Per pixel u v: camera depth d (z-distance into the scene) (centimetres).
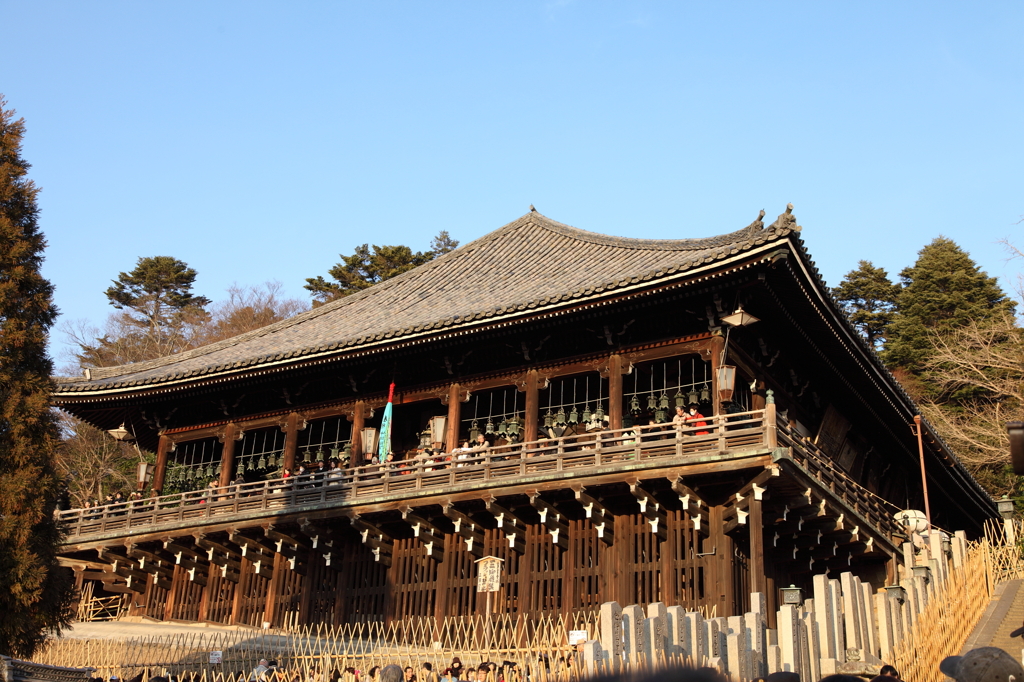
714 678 359
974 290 6806
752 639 1797
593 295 2883
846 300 7525
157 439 4175
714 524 2750
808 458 2789
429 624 3028
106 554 3550
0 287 2209
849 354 3175
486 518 3070
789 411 3331
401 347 3253
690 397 2919
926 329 6581
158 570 3594
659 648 1582
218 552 3459
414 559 3153
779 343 3148
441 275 4262
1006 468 5344
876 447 4025
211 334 8238
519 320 3033
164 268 8475
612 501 2880
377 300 4212
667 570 2775
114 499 3747
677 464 2675
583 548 2928
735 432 2652
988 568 2852
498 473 2941
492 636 2917
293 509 3203
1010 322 5531
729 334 2870
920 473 4288
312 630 3238
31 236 2339
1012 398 5488
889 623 2147
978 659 985
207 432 3809
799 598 1975
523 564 2992
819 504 2814
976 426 5272
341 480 3216
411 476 3066
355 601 3209
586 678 371
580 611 2839
